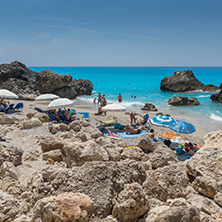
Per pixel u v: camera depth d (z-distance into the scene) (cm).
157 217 393
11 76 3556
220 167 609
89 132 1324
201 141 1417
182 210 399
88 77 9056
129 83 6153
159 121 1469
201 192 579
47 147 916
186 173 661
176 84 4300
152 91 4375
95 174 479
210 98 3369
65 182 472
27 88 3228
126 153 881
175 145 1243
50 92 3225
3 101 2042
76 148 696
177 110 2525
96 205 431
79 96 3591
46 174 523
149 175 584
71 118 1625
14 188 547
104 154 748
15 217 412
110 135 1398
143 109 2502
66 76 3272
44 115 1587
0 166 737
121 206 413
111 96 3625
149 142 1027
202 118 2136
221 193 544
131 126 1617
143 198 429
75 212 380
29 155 841
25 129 1298
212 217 471
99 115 2100
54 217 371
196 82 4438
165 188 537
